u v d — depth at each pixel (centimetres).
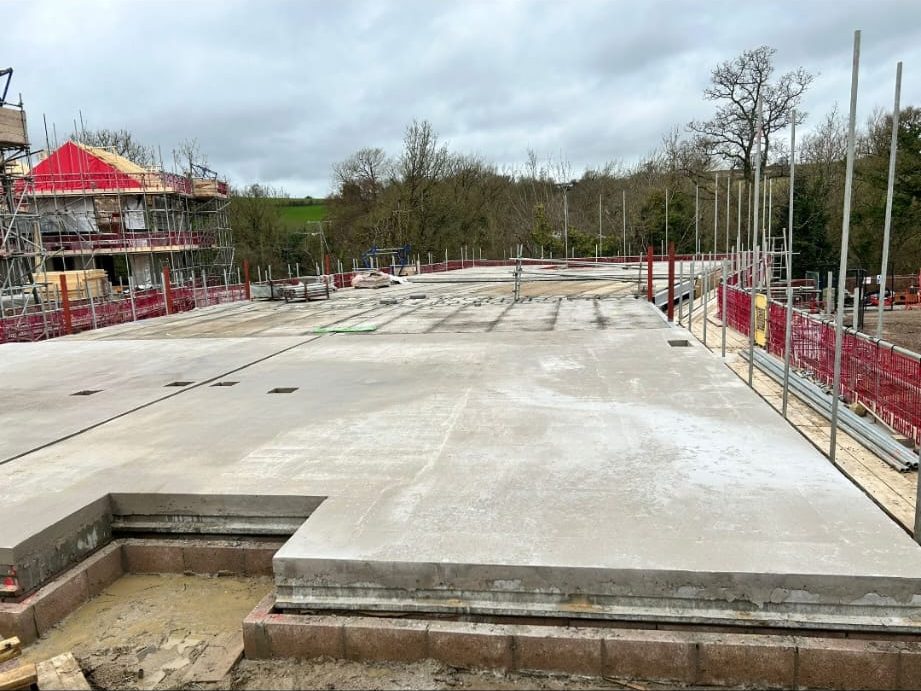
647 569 330
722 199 3756
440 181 4409
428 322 1424
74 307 1772
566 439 548
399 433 582
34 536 402
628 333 1152
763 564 330
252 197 4344
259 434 598
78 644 379
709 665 320
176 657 363
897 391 571
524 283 2588
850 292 2445
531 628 337
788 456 490
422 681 334
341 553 359
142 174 2642
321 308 1856
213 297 2333
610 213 4684
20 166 2312
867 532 363
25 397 813
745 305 1148
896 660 307
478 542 365
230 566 446
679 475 456
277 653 356
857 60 434
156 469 514
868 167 3011
